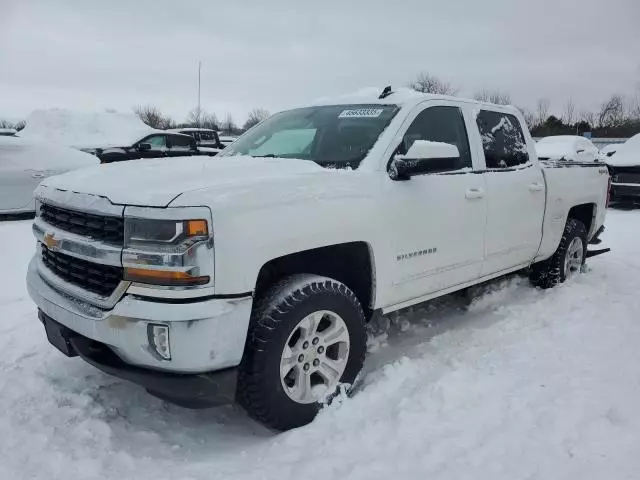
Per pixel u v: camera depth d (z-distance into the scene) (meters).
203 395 2.73
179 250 2.55
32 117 20.97
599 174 6.00
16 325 4.57
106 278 2.78
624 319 4.58
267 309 2.87
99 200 2.76
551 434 2.85
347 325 3.21
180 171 3.04
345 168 3.51
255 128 4.59
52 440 2.88
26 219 9.27
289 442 2.88
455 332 4.42
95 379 3.59
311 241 2.99
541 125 52.31
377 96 4.16
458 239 4.02
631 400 3.17
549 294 5.29
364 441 2.85
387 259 3.47
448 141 4.16
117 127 20.94
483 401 3.20
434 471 2.58
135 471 2.67
